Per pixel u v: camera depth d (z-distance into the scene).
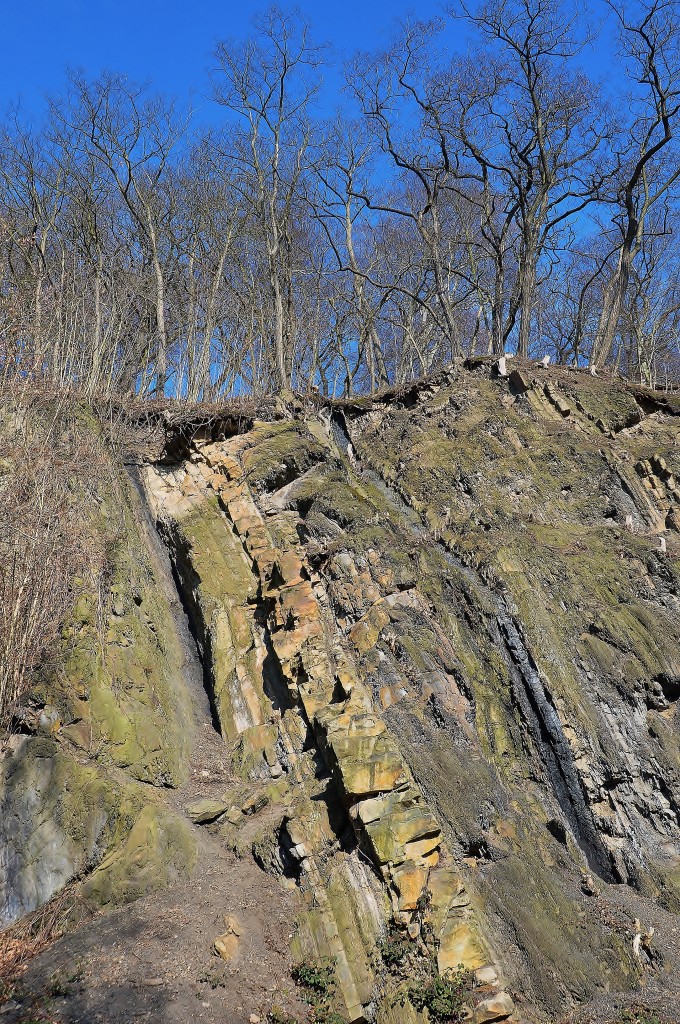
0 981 8.71
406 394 18.80
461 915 8.99
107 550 13.58
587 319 32.84
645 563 14.37
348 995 8.93
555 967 9.05
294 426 17.27
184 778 11.94
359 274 24.25
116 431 16.34
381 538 14.19
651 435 17.66
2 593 11.71
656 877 10.67
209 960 9.20
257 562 14.11
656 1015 8.77
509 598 13.26
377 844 9.52
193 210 24.39
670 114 21.19
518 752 11.92
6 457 13.90
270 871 10.66
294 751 11.93
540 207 23.30
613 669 12.54
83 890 10.09
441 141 22.77
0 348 15.60
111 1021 8.28
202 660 14.41
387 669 12.18
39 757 10.86
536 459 16.34
